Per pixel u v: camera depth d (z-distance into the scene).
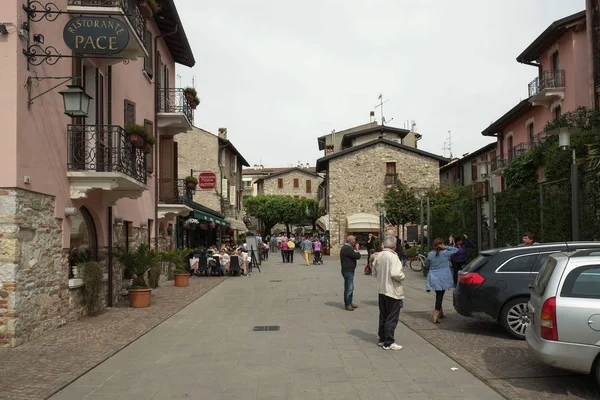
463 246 16.67
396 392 6.36
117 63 14.77
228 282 21.95
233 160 49.34
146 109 18.91
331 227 44.75
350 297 13.56
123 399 6.25
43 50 9.76
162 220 22.25
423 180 44.38
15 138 9.04
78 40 10.46
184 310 13.72
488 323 10.98
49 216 10.48
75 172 11.40
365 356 8.30
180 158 40.12
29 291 9.55
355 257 13.59
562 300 5.95
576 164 10.33
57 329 10.73
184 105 21.41
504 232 15.26
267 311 13.45
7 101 9.05
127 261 14.16
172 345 9.30
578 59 24.11
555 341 5.92
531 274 9.37
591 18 21.95
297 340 9.66
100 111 13.46
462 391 6.34
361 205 44.62
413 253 30.06
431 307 13.58
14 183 9.02
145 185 13.73
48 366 7.74
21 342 9.21
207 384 6.83
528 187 13.60
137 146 13.14
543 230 12.48
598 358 5.79
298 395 6.32
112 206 14.49
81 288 12.23
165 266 22.38
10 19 9.13
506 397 6.01
